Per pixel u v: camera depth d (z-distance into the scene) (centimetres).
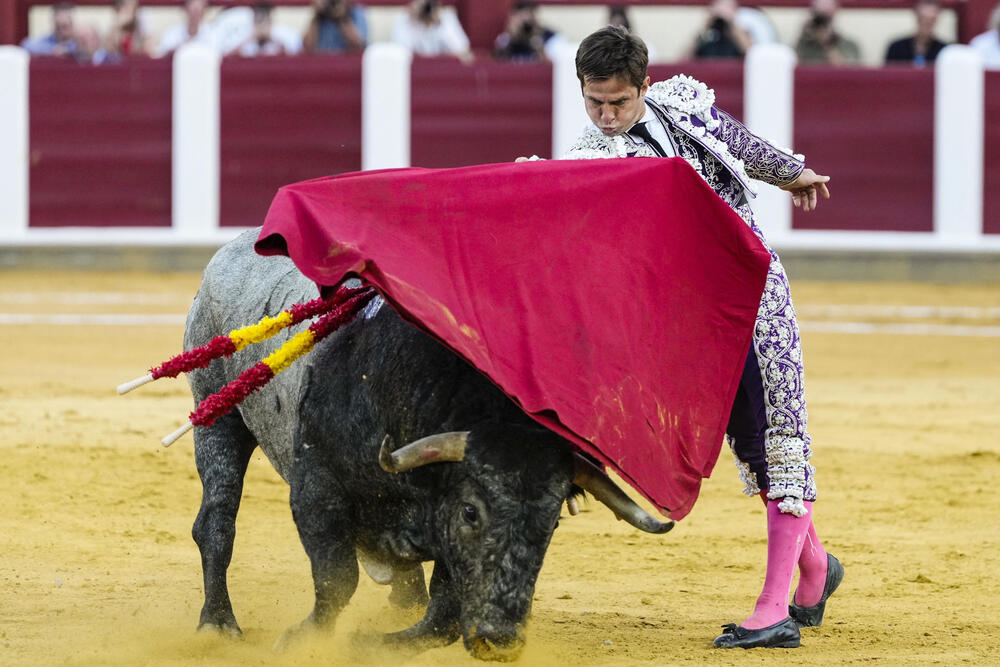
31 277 4416
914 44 4584
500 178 1017
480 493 930
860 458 2108
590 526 1702
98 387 2631
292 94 4481
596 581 1441
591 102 1092
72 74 4509
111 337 3297
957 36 4769
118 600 1316
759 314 1141
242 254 1242
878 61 4691
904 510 1798
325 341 1048
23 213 4544
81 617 1248
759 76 4419
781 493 1162
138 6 4700
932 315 3872
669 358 1019
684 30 4616
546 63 4441
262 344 1156
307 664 1052
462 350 933
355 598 1362
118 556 1505
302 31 4738
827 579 1234
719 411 1032
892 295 4262
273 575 1446
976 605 1346
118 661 1104
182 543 1579
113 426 2219
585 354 971
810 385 2808
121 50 4638
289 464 1115
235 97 4500
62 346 3147
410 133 4462
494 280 982
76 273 4509
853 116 4466
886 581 1446
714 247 1046
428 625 1033
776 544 1174
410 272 959
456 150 4469
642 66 1084
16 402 2417
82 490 1806
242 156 4512
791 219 4512
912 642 1195
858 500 1853
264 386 1115
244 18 4725
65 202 4544
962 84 4456
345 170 4500
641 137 1112
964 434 2300
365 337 1020
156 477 1898
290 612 1300
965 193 4491
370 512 1036
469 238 993
